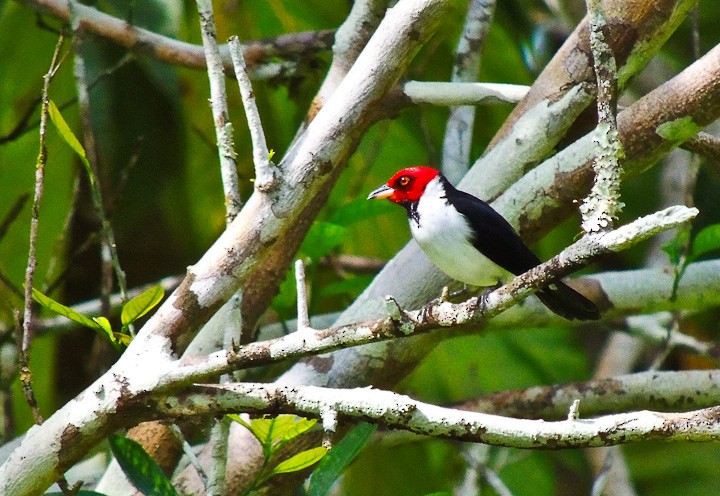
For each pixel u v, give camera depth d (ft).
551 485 50.85
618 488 48.78
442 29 46.11
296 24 46.68
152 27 42.60
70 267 36.76
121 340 24.29
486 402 34.78
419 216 31.04
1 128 44.70
